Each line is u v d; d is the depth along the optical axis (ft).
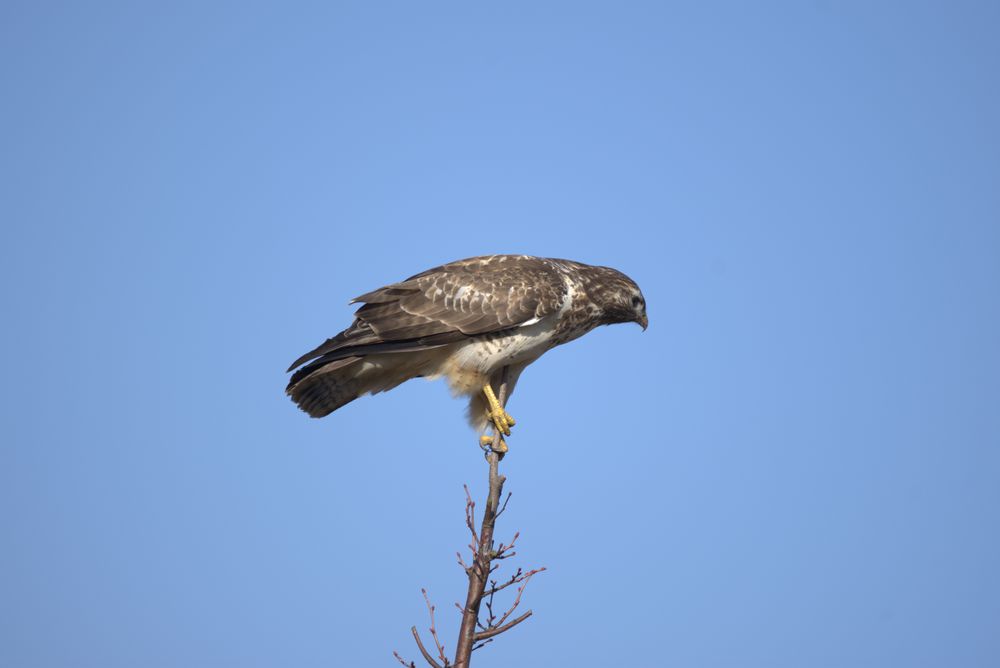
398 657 27.55
